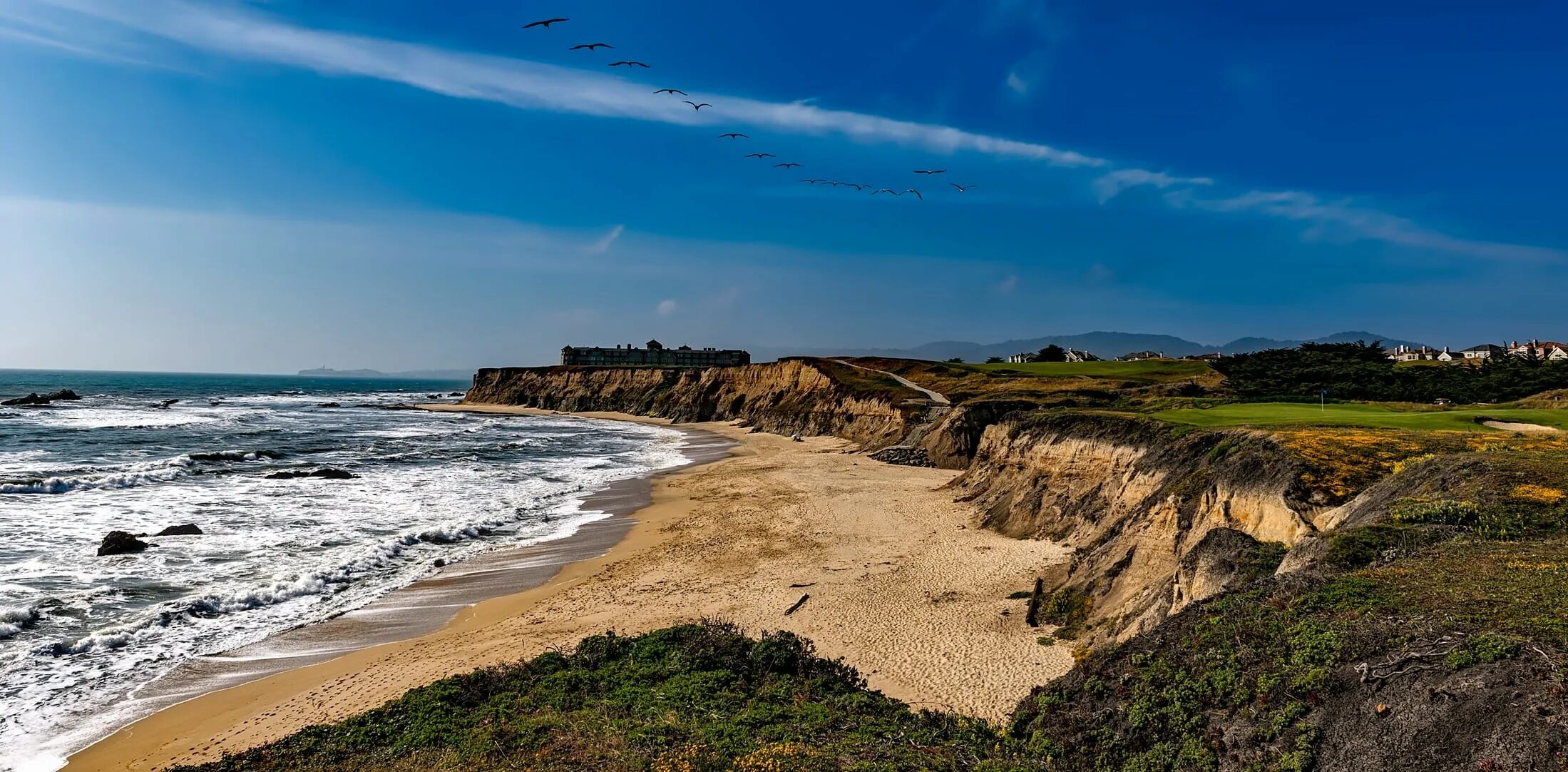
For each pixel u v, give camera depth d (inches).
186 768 500.7
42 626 796.6
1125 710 430.3
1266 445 885.8
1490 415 1190.3
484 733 510.0
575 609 894.4
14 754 558.6
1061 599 838.5
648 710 536.7
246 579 979.3
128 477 1734.7
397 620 863.7
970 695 632.4
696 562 1101.1
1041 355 5944.9
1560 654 329.1
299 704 631.2
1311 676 383.2
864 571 1009.5
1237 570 621.9
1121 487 1144.2
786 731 495.2
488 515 1453.0
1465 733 312.0
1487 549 507.8
